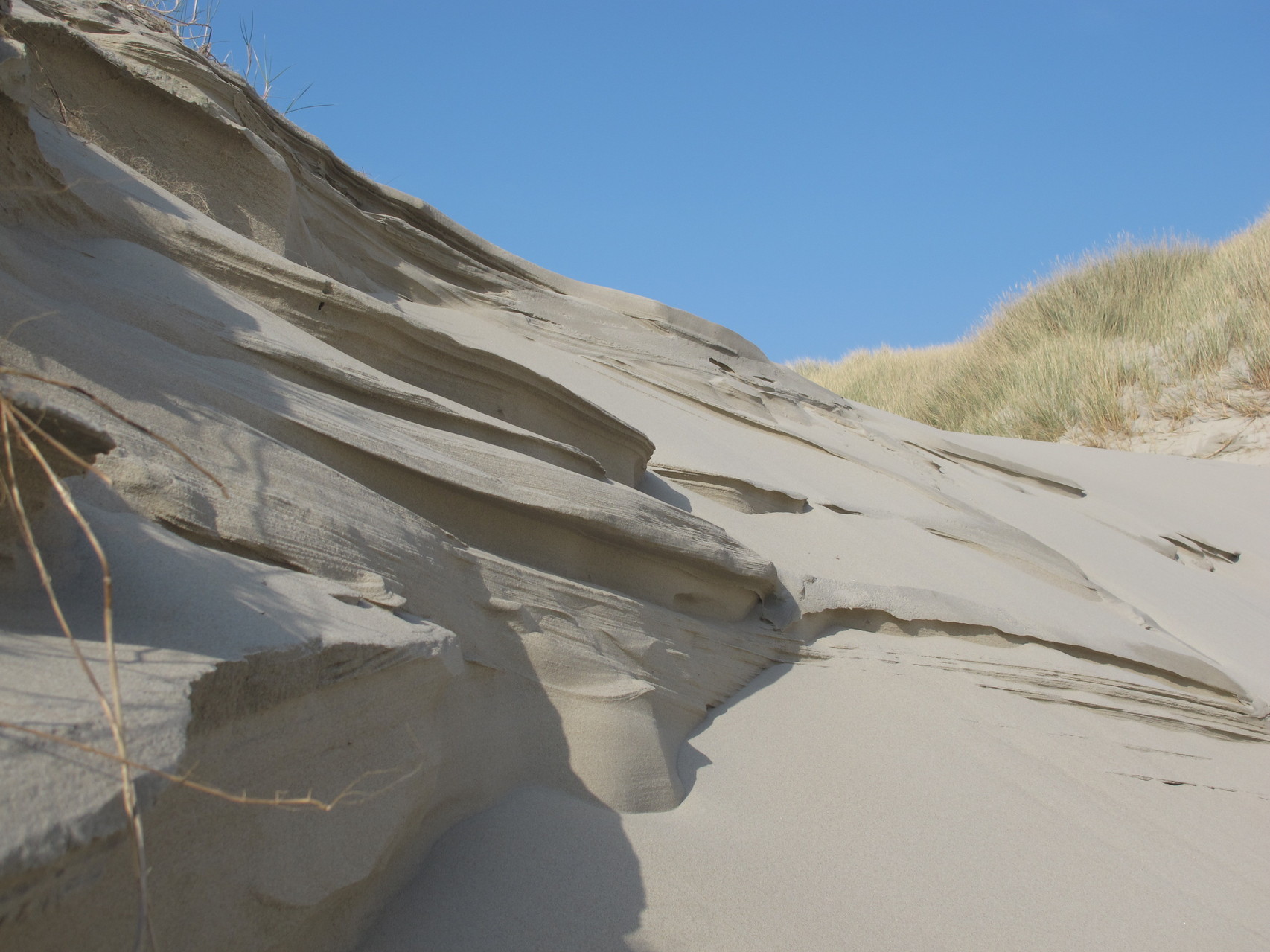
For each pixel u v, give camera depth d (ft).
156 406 8.25
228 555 7.38
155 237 11.99
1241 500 33.04
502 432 12.89
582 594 11.60
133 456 7.51
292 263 12.89
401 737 7.39
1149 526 29.43
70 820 4.20
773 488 19.43
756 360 28.78
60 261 9.87
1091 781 13.83
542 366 21.65
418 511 10.69
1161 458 36.19
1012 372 49.52
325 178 21.81
